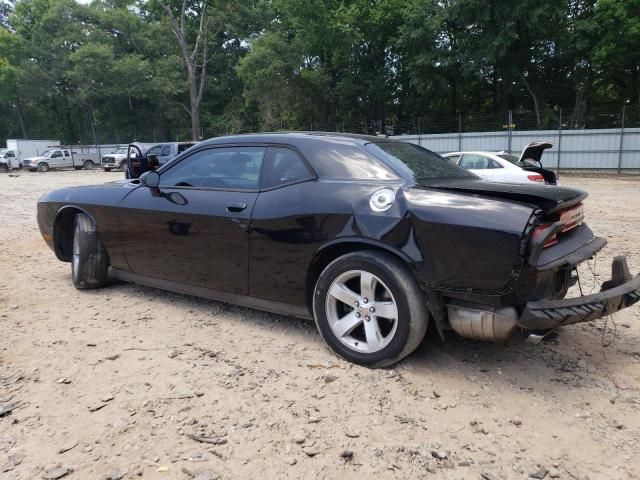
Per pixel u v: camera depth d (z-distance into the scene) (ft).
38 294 16.06
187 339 12.30
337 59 117.08
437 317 9.86
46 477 7.30
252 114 152.66
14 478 7.28
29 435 8.33
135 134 175.83
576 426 8.61
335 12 109.60
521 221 8.90
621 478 7.32
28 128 205.87
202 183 13.37
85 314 14.12
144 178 13.75
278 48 112.88
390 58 118.42
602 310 9.22
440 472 7.45
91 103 168.04
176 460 7.69
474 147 87.15
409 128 124.06
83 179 85.92
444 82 106.73
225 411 9.03
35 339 12.31
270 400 9.41
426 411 9.06
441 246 9.44
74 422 8.70
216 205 12.61
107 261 15.98
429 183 10.66
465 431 8.48
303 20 111.86
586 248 10.47
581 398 9.51
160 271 14.28
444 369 10.62
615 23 88.99
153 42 153.48
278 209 11.50
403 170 10.99
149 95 155.53
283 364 10.91
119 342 12.11
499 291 9.12
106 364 10.91
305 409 9.11
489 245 9.01
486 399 9.47
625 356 11.30
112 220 15.07
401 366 10.72
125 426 8.54
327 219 10.77
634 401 9.38
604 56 91.30
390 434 8.37
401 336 10.11
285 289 11.74
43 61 169.99
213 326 13.15
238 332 12.73
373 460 7.72
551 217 9.54
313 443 8.12
